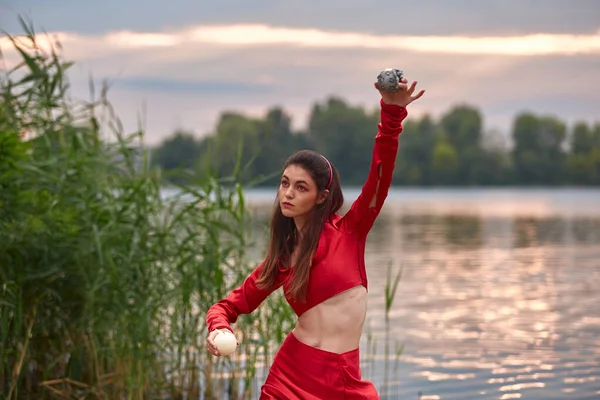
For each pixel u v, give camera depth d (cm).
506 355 883
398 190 10800
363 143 10538
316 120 10600
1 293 655
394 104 443
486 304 1202
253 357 722
